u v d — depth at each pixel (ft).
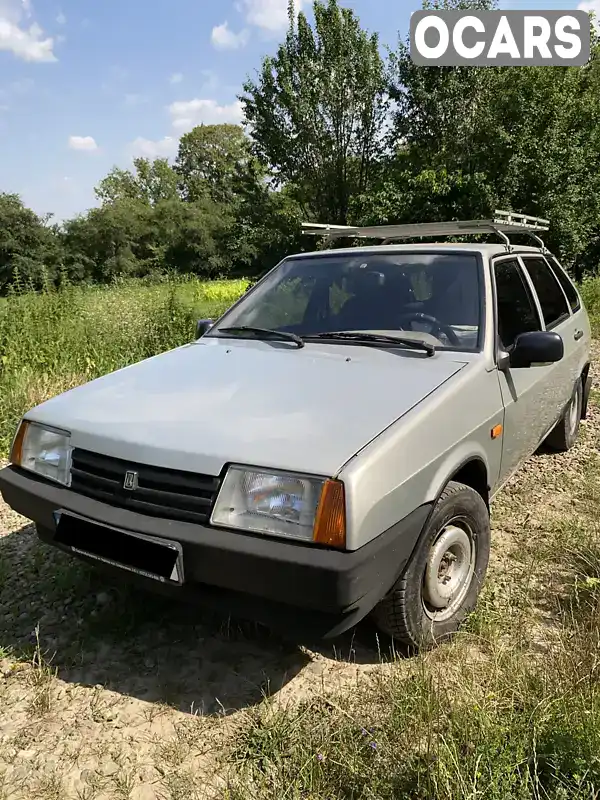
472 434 8.95
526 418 11.45
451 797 5.65
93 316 29.66
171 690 7.96
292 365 9.62
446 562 8.81
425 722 6.88
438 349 9.77
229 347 10.93
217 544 6.87
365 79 69.92
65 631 9.21
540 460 15.93
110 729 7.34
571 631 8.70
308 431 7.44
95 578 10.39
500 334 10.38
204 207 181.06
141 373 10.07
